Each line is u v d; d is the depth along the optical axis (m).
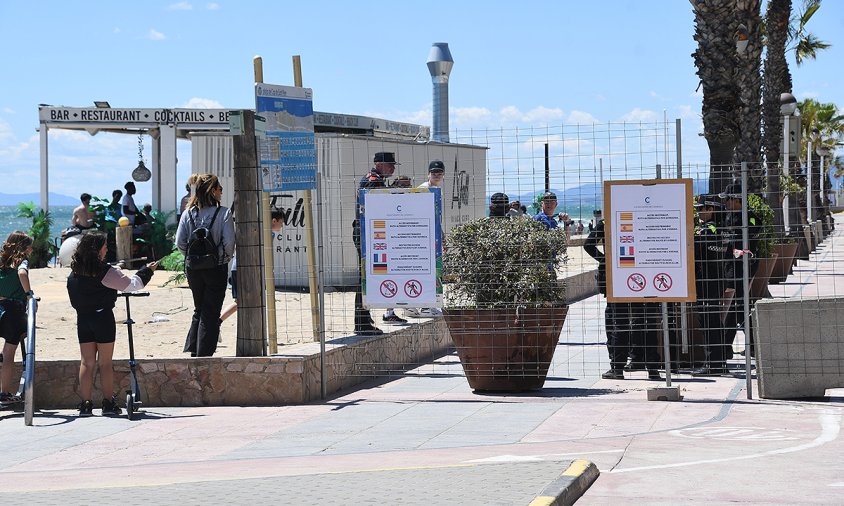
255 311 10.79
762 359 10.16
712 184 11.91
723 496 6.55
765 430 8.67
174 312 16.41
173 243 24.84
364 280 10.84
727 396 10.34
